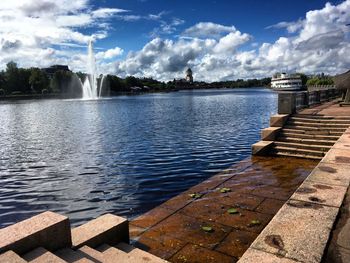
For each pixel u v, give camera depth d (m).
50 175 14.05
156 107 66.25
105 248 5.29
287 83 143.25
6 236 4.32
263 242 4.41
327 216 5.14
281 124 15.98
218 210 8.06
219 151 18.31
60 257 4.57
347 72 24.38
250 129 28.02
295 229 4.74
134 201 10.51
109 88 164.00
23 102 103.25
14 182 13.11
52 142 22.89
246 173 11.66
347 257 4.07
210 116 42.50
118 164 15.71
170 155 17.50
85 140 23.52
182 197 9.16
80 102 96.75
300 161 13.29
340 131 14.65
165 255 5.91
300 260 3.96
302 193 6.11
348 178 6.91
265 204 8.40
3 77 133.00
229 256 5.80
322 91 27.33
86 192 11.59
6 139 24.75
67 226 4.87
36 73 134.75
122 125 33.44
